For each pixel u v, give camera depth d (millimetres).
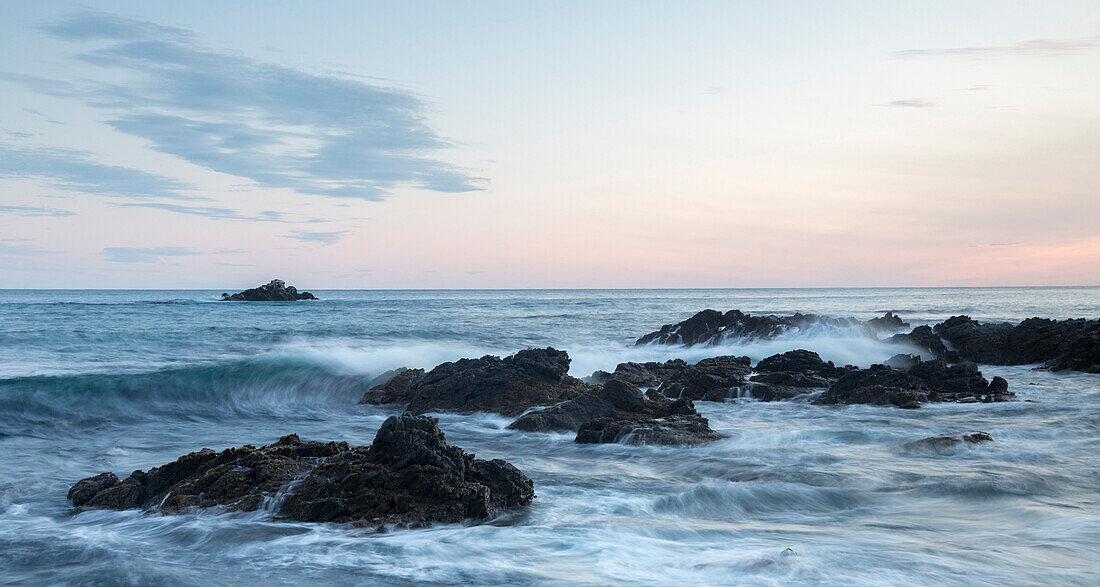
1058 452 15844
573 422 20141
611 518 11688
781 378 26750
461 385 24172
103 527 11219
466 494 11797
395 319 68875
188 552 9961
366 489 11758
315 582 8734
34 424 21484
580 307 100688
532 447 17953
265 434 20734
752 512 12023
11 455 17219
